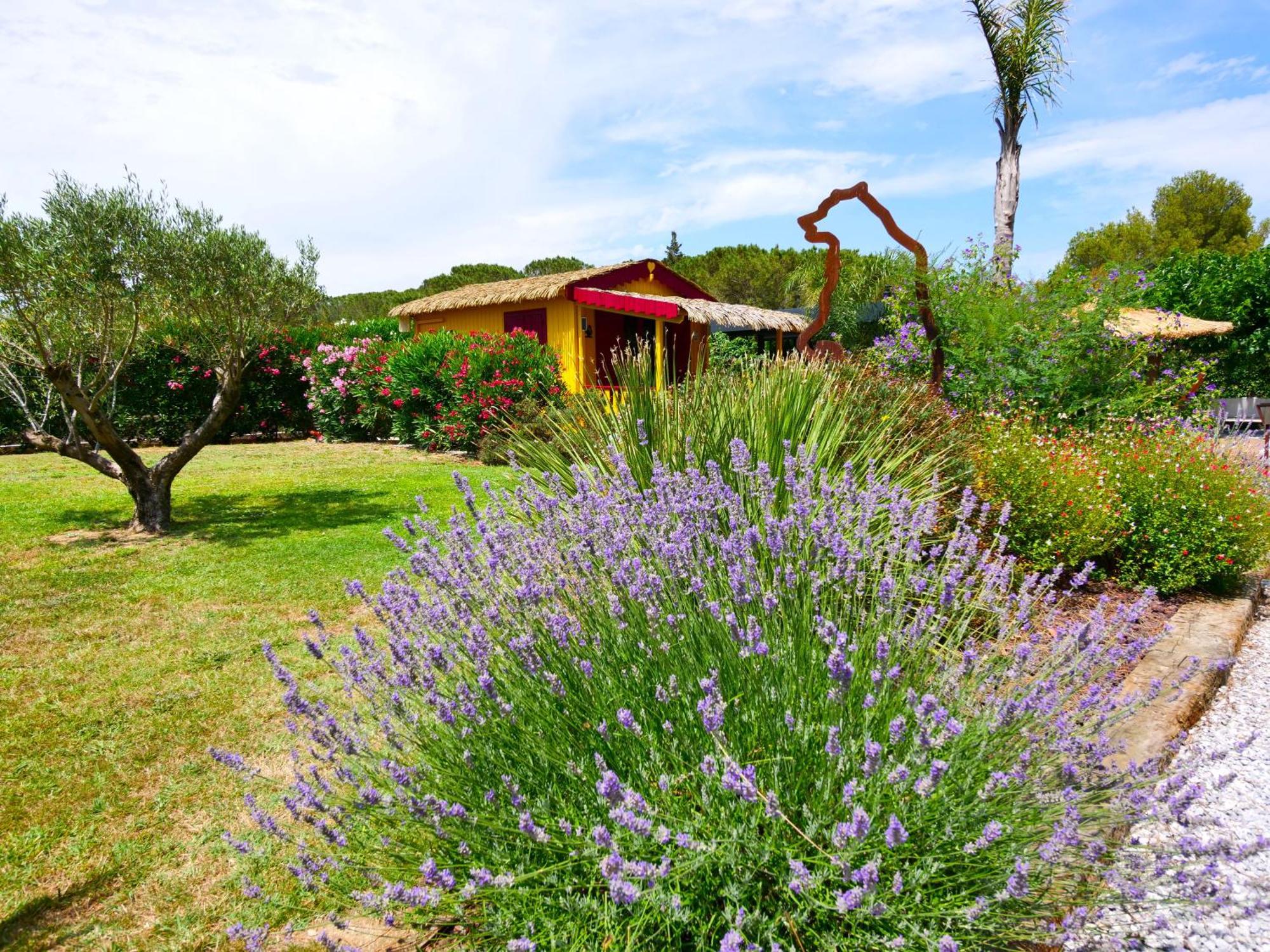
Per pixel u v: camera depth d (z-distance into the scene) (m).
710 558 2.55
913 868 1.77
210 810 2.92
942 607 2.45
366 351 15.41
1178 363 11.71
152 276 7.03
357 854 2.12
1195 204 42.12
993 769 2.00
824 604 2.49
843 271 22.27
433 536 3.03
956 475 5.11
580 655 2.34
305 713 2.28
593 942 1.73
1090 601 5.00
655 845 1.77
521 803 1.93
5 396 13.11
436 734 2.35
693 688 2.12
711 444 4.13
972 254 8.76
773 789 1.82
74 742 3.43
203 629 4.79
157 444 15.51
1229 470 5.82
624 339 18.42
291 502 8.88
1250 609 5.06
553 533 2.85
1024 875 1.57
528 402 12.22
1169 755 2.95
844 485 3.04
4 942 2.28
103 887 2.50
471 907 2.00
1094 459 5.91
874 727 1.98
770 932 1.64
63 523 7.74
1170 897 2.08
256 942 1.85
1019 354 8.45
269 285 7.78
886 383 6.20
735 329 22.41
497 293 17.64
